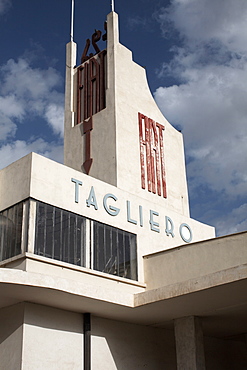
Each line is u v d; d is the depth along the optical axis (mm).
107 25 27188
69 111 27078
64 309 18469
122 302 18094
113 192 21281
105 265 19641
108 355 19281
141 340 20875
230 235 19062
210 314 19594
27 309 17250
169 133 27594
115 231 20656
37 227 17797
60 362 17562
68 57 28719
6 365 16797
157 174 25609
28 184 18188
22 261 17094
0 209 18938
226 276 16078
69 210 19062
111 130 24328
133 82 26438
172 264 20359
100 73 26797
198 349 19234
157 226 22719
